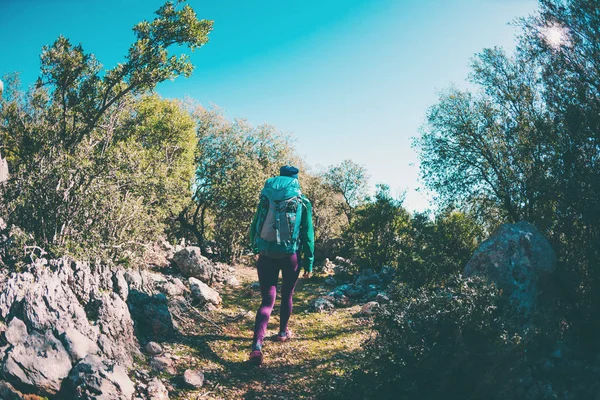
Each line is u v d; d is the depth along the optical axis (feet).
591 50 21.91
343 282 38.04
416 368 13.25
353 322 23.86
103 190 19.84
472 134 34.86
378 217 40.29
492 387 12.98
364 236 41.04
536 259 18.07
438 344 13.48
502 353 12.79
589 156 19.43
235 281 32.17
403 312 14.20
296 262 18.95
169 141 47.29
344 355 18.40
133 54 30.91
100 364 13.06
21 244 16.60
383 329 14.32
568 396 13.99
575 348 16.76
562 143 20.39
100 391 12.30
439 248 32.55
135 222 21.36
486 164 33.94
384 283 35.19
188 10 31.27
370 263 39.22
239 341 19.47
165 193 25.64
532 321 15.74
